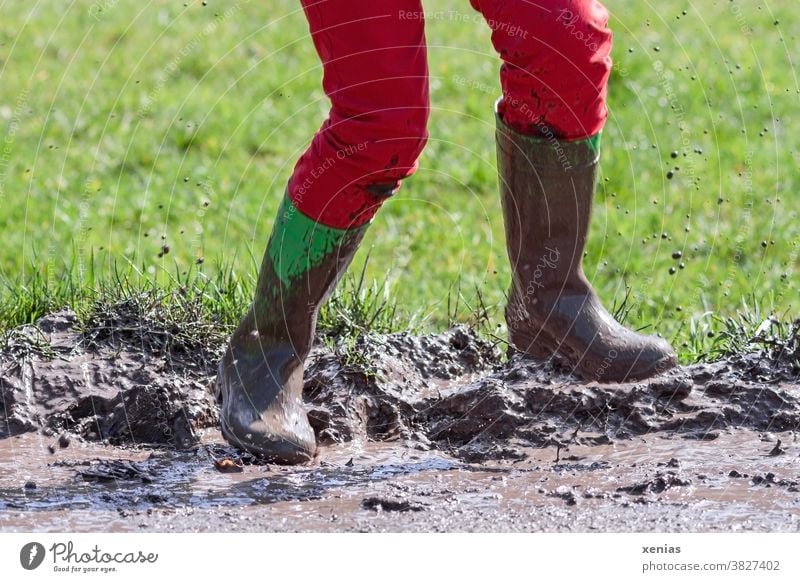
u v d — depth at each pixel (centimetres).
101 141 1784
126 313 893
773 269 1316
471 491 682
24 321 938
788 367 843
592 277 1269
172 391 799
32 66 2208
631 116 1920
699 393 815
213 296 971
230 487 693
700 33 2448
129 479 708
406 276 1260
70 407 799
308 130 1905
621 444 760
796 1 2750
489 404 793
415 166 698
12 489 688
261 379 744
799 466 707
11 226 1413
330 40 659
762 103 2023
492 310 1088
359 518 641
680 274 1277
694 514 638
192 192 1586
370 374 827
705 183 1627
